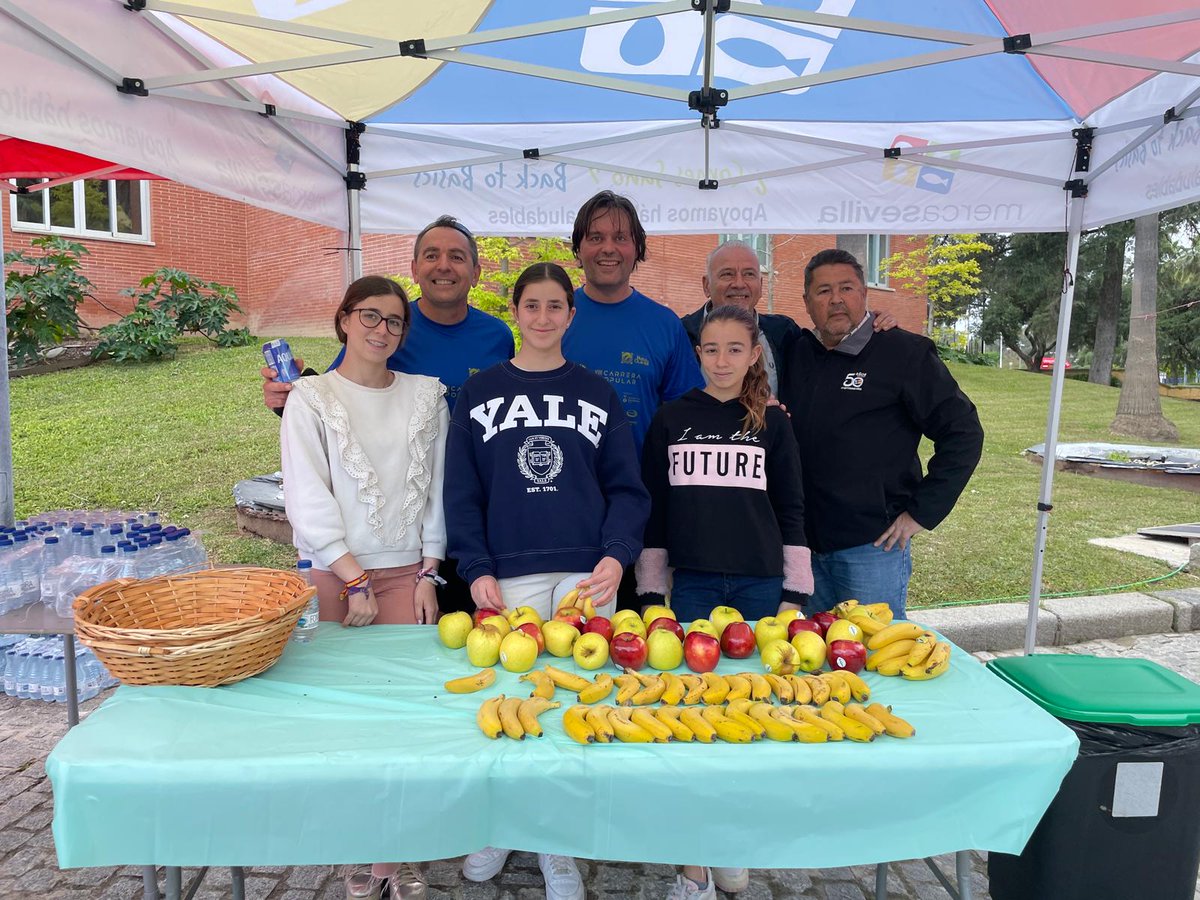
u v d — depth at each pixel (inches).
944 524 306.0
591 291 127.7
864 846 64.1
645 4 104.4
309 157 143.9
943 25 119.6
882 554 125.3
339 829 60.7
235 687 74.2
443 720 69.2
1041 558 166.7
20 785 125.9
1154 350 530.3
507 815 62.3
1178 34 114.7
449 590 129.0
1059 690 85.6
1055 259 903.1
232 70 100.6
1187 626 207.5
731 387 106.7
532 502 96.7
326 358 450.9
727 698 74.5
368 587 94.5
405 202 161.9
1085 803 81.6
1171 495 365.1
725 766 62.4
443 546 103.6
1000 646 195.0
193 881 85.5
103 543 123.2
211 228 536.1
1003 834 64.7
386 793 60.7
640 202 166.2
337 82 134.8
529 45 125.5
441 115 153.2
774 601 105.3
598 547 98.3
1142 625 204.5
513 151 158.7
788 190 165.5
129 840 59.6
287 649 85.9
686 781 62.2
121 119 99.0
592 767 61.9
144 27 101.0
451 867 107.3
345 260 157.2
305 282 521.0
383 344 98.3
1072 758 65.6
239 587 88.4
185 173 110.5
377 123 156.5
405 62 126.5
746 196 166.2
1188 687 86.9
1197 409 700.7
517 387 98.9
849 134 159.8
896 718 68.0
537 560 96.5
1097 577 245.3
